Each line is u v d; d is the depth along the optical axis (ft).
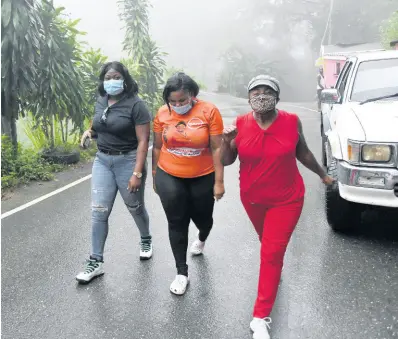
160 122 11.55
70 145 30.83
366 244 14.65
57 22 28.63
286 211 10.25
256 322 10.05
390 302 11.19
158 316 10.95
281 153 9.86
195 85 11.09
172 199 11.60
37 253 14.88
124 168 12.70
